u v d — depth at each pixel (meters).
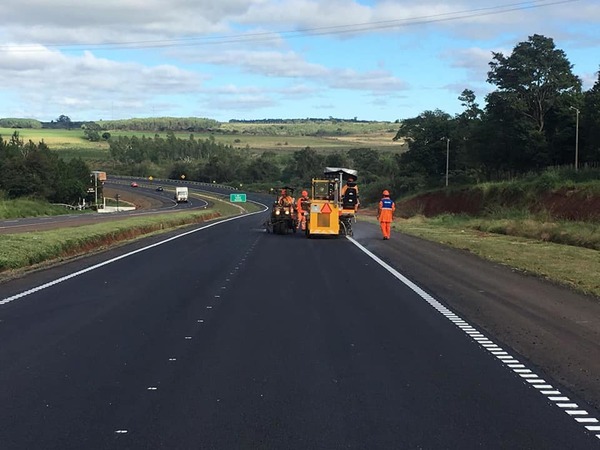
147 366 7.83
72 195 117.19
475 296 13.24
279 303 12.24
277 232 32.91
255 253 22.14
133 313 11.17
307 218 30.08
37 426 5.80
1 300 12.31
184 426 5.81
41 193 109.19
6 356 8.27
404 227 38.25
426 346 8.95
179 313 11.20
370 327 10.16
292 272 16.95
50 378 7.31
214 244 25.95
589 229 27.67
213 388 6.96
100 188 126.44
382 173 125.94
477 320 10.78
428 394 6.81
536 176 48.47
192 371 7.61
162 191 145.12
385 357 8.34
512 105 58.72
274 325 10.25
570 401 6.62
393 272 17.08
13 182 106.69
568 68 58.59
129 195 138.25
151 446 5.34
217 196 133.62
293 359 8.19
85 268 17.38
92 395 6.71
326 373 7.57
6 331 9.73
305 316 11.00
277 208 33.03
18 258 17.23
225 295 13.13
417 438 5.55
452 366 7.93
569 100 57.19
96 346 8.82
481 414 6.19
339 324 10.37
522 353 8.62
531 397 6.74
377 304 12.23
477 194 53.47
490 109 61.44
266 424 5.87
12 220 54.47
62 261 19.05
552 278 15.89
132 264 18.47
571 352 8.67
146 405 6.39
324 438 5.54
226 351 8.58
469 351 8.70
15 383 7.12
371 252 22.69
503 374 7.61
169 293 13.35
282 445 5.38
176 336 9.45
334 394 6.78
